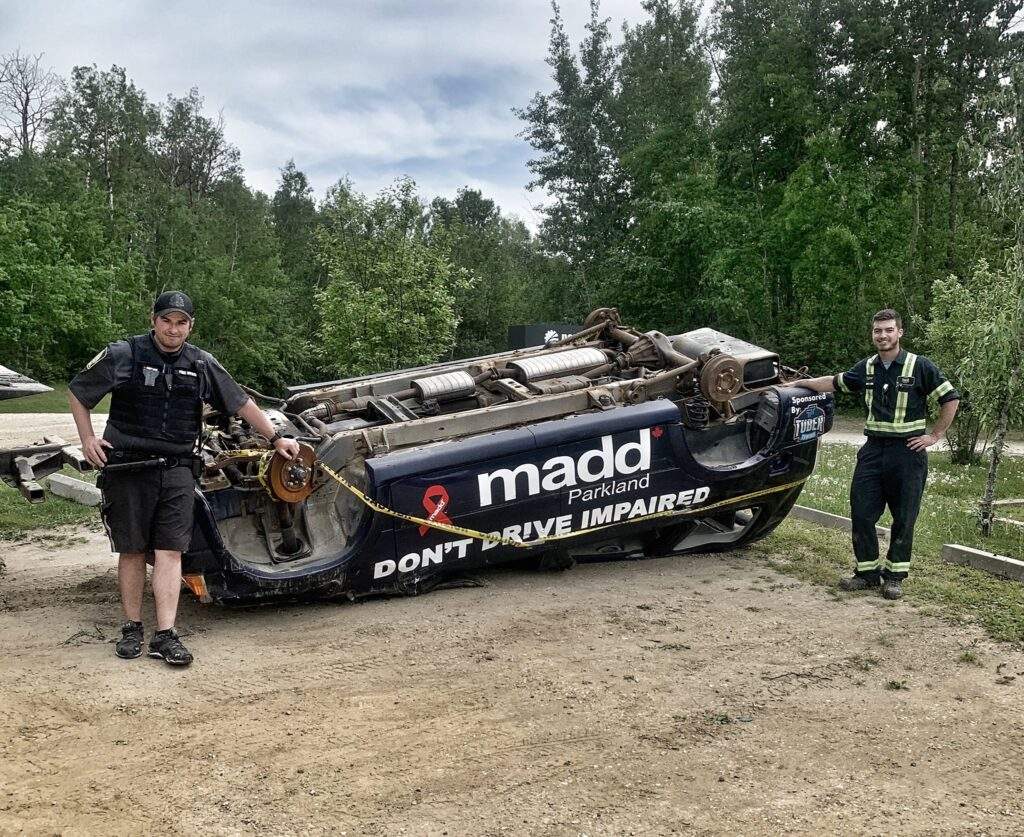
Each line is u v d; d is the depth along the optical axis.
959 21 27.80
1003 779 3.50
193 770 3.41
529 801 3.26
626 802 3.27
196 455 4.61
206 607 5.43
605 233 40.16
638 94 38.78
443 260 20.66
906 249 26.91
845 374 6.18
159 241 48.22
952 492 10.61
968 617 5.38
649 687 4.31
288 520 5.44
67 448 6.92
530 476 5.64
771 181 31.86
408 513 5.31
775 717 4.01
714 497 6.34
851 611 5.52
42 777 3.32
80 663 4.43
